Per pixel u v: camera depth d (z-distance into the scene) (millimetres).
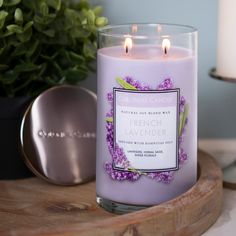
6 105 738
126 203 661
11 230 570
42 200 710
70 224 583
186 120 661
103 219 603
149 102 636
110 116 654
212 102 910
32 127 743
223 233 660
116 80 641
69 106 770
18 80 769
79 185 759
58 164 752
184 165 669
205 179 702
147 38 650
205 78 903
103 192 678
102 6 869
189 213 630
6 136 751
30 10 765
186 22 882
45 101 755
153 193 655
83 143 770
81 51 786
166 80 635
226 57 793
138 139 645
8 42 725
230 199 754
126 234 583
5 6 720
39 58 776
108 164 666
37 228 583
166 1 875
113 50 665
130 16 875
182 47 662
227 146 918
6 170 764
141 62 628
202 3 877
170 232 613
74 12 759
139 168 650
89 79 892
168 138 649
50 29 752
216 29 886
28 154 737
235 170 812
